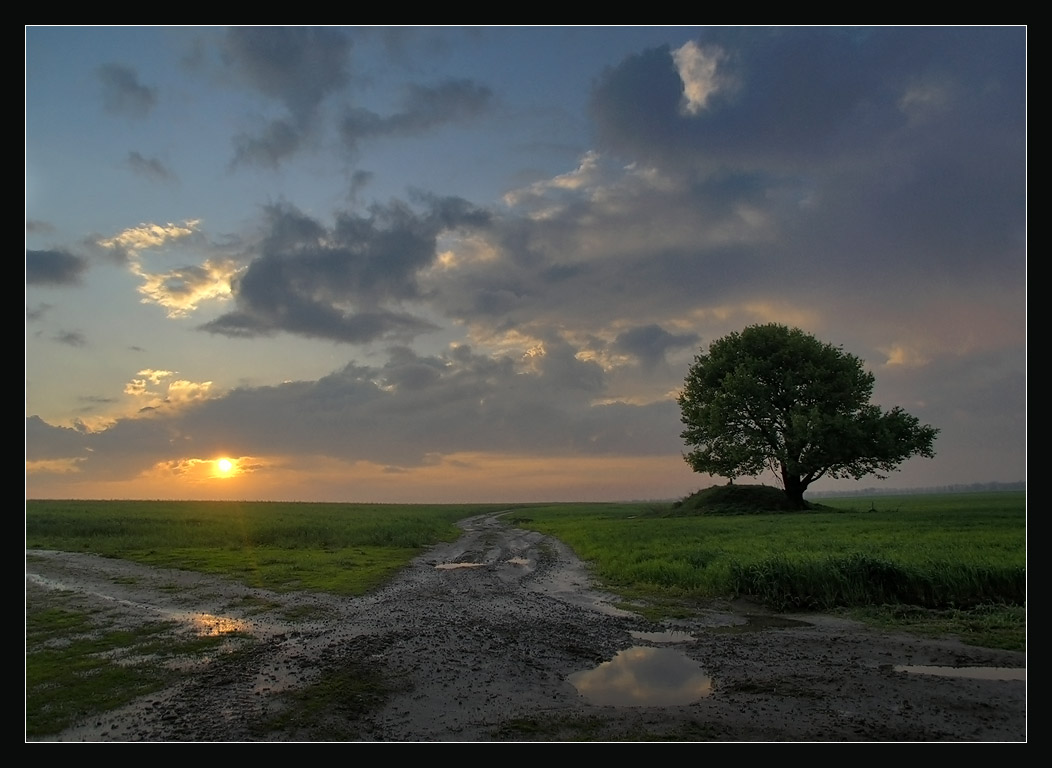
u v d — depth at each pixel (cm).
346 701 1055
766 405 6450
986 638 1373
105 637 1494
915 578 1739
